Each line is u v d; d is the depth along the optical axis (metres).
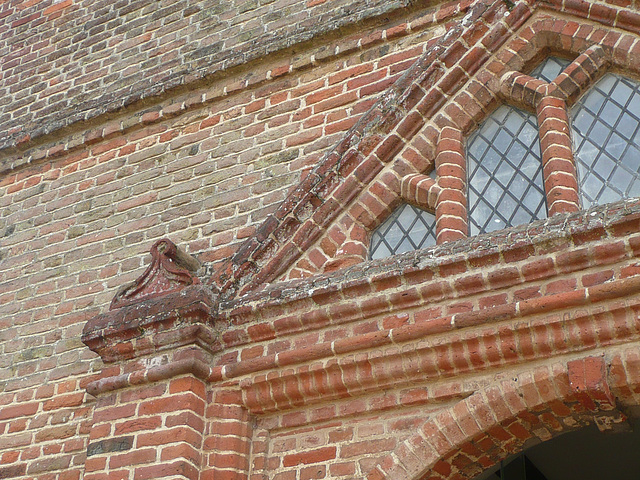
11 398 5.59
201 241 5.56
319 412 4.38
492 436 4.00
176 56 6.78
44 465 5.16
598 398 3.74
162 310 4.72
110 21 7.43
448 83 5.04
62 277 6.05
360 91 5.65
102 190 6.36
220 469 4.31
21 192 6.77
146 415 4.48
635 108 4.67
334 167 4.98
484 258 4.10
